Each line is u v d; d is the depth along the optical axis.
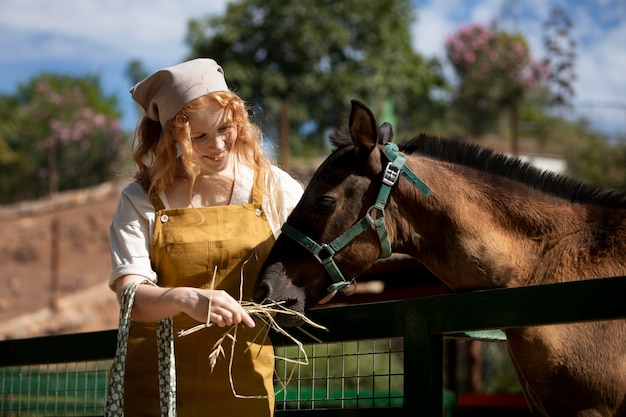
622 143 18.44
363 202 3.38
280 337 3.80
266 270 3.24
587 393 3.23
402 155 3.46
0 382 5.34
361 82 26.64
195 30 27.95
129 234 3.09
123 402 2.94
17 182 32.97
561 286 2.83
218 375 3.10
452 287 3.52
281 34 27.11
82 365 6.61
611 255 3.39
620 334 3.23
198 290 2.83
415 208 3.45
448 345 6.57
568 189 3.60
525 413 5.93
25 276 19.69
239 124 3.16
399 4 28.64
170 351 2.90
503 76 23.86
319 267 3.33
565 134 19.69
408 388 3.28
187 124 3.02
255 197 3.21
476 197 3.49
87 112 33.53
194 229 3.12
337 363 6.91
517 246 3.49
